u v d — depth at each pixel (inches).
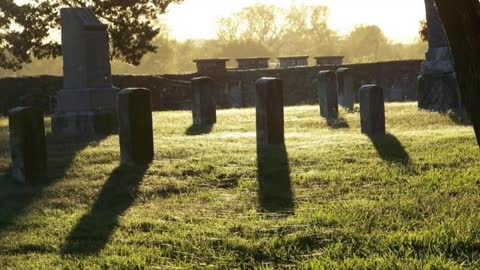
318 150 458.3
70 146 532.4
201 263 227.0
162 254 240.4
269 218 283.7
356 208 287.4
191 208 313.6
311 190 339.0
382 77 1273.4
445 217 262.5
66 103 649.6
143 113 428.1
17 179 393.1
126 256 239.5
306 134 583.2
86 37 642.8
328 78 730.2
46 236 274.4
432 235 236.5
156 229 276.5
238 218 287.6
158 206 321.4
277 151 459.2
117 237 267.3
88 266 228.8
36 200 342.6
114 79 1168.2
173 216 297.7
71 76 650.8
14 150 392.8
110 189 362.0
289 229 260.5
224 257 232.1
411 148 450.6
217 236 258.2
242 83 1325.0
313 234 248.5
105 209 322.0
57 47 1304.1
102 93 650.2
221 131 642.2
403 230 249.1
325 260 220.4
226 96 1325.0
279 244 240.7
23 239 269.6
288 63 1637.6
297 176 370.9
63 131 642.8
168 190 356.8
